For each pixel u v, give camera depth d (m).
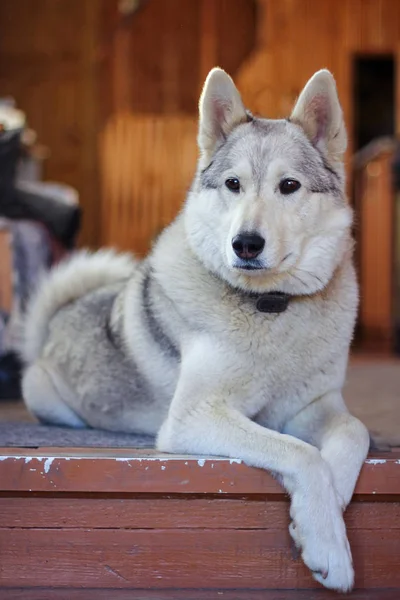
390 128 9.77
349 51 7.89
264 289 2.53
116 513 2.41
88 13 8.67
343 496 2.30
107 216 8.59
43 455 2.41
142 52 8.64
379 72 9.57
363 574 2.38
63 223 4.72
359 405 3.88
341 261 2.67
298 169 2.57
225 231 2.54
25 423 3.34
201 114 2.74
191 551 2.40
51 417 3.23
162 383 2.81
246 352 2.51
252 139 2.62
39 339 3.40
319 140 2.71
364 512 2.38
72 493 2.40
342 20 7.87
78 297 3.34
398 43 7.86
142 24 8.61
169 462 2.37
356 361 6.45
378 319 7.46
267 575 2.39
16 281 4.28
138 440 2.84
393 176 7.06
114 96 8.70
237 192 2.57
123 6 8.65
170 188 8.53
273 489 2.33
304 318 2.54
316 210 2.58
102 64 8.69
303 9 7.90
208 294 2.58
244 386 2.53
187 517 2.40
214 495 2.38
